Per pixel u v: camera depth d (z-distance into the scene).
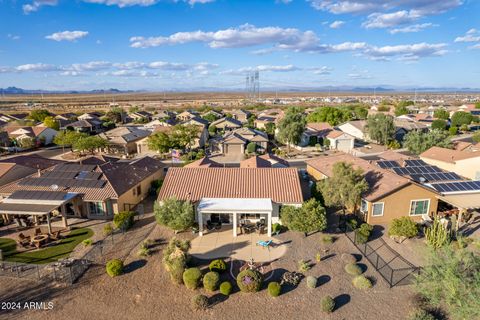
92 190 35.09
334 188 32.16
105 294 22.23
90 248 28.58
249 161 48.06
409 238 29.91
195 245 28.81
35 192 33.88
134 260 26.52
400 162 42.31
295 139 73.44
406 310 20.41
